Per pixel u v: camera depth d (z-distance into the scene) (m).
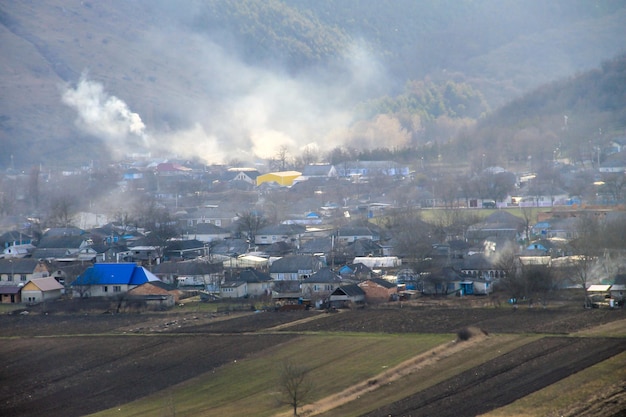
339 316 154.75
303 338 139.88
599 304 152.00
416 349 129.50
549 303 156.00
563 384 109.31
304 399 111.06
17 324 163.12
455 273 176.62
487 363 120.06
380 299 168.00
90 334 152.25
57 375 130.62
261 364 127.75
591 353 121.00
